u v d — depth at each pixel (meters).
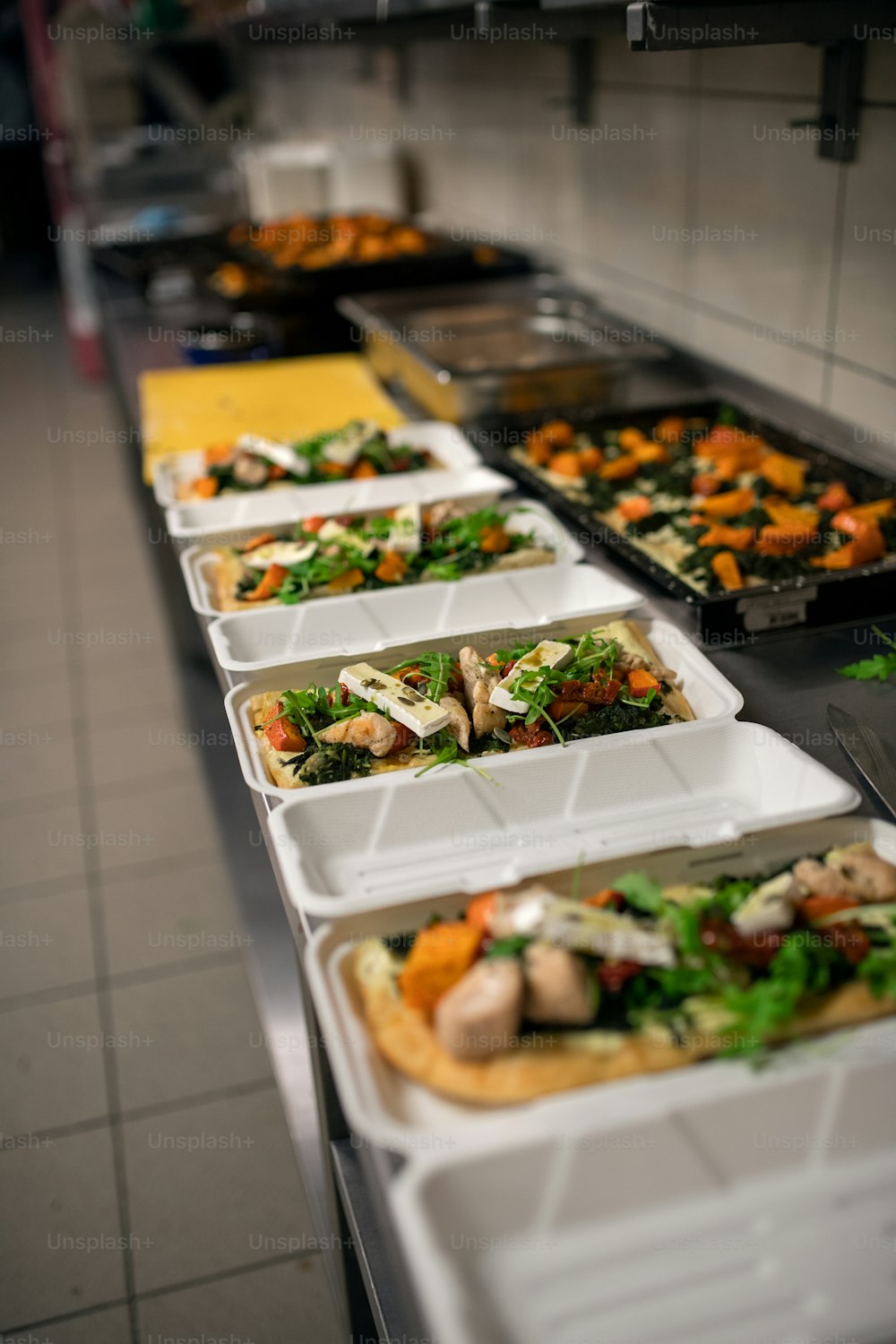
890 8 1.41
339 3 2.31
